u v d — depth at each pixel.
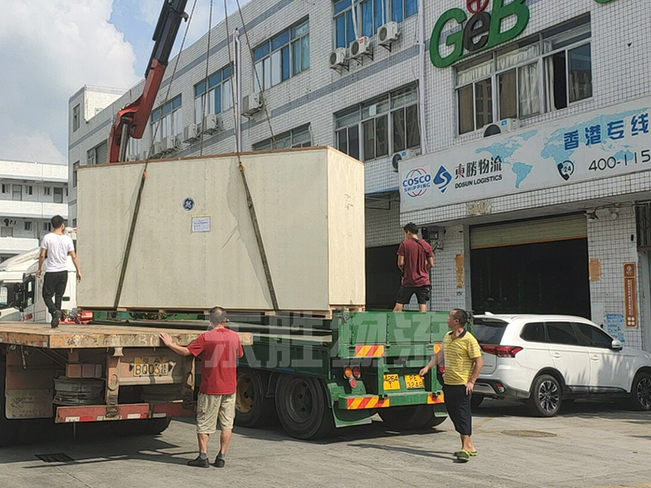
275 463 7.36
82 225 10.56
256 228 9.38
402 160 16.81
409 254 10.41
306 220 9.16
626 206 13.10
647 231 12.77
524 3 15.16
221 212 9.66
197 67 28.16
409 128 18.36
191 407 7.59
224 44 26.38
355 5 20.08
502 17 15.61
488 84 16.19
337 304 9.15
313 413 8.66
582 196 12.45
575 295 14.56
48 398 8.02
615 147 11.85
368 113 19.73
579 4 14.01
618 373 11.97
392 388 8.94
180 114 29.61
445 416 9.52
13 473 6.86
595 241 13.70
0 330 7.94
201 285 9.69
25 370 7.95
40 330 7.90
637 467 7.38
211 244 9.67
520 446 8.52
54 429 8.70
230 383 7.20
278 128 23.17
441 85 17.23
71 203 40.06
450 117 16.97
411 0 18.31
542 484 6.55
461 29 16.67
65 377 7.54
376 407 8.66
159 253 9.99
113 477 6.65
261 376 9.62
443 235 17.34
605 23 13.48
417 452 8.05
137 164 10.26
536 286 15.41
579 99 14.12
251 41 24.84
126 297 10.16
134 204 10.22
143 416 7.35
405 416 9.62
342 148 20.66
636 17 12.92
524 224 15.64
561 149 12.82
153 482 6.44
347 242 9.50
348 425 8.57
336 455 7.83
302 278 9.11
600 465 7.45
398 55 18.53
